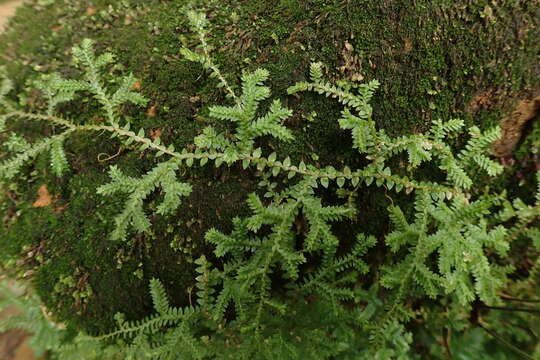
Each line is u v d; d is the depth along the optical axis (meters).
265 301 2.12
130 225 2.19
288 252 2.05
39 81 2.13
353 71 2.06
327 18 2.04
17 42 2.41
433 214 2.06
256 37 2.12
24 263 2.25
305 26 2.07
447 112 2.10
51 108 2.07
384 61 2.04
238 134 1.99
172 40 2.20
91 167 2.19
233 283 2.12
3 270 2.27
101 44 2.28
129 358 2.04
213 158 2.04
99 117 2.17
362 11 2.01
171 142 2.14
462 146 2.18
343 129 2.11
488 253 2.46
